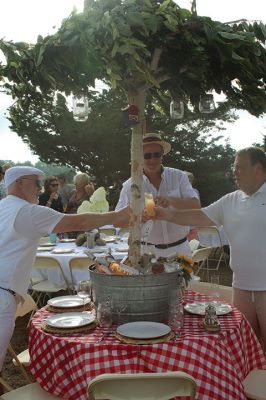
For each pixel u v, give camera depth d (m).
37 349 2.49
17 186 2.87
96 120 18.89
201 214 3.33
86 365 2.21
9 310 2.73
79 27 2.17
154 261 2.67
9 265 2.73
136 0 2.22
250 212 3.10
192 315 2.78
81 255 4.95
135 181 2.73
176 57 2.34
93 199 4.63
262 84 2.42
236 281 3.21
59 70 2.43
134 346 2.21
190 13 2.24
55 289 5.06
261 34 2.37
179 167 20.14
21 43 2.55
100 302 2.52
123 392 2.01
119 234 7.41
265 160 3.10
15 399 2.49
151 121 17.77
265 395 2.52
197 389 2.20
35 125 18.94
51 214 2.79
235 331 2.49
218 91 2.59
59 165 20.73
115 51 2.11
